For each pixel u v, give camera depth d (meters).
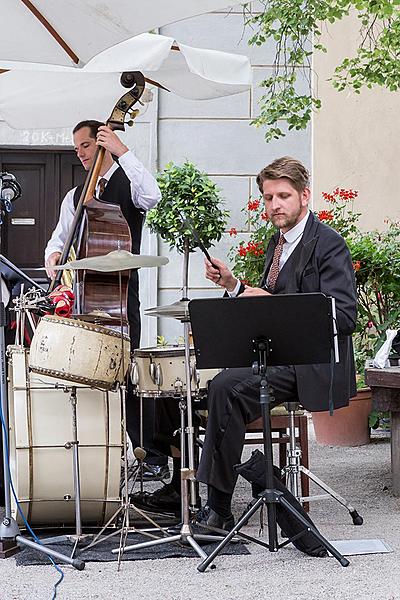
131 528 5.07
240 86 6.87
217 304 4.69
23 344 5.63
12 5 4.75
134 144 9.88
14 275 6.56
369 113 10.36
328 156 10.27
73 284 5.95
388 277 9.09
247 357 4.80
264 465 4.97
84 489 5.44
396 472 6.53
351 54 10.27
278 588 4.38
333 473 7.34
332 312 4.75
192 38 10.04
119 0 4.59
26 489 5.37
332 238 5.48
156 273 9.80
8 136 9.64
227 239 9.99
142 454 5.74
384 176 10.30
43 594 4.34
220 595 4.29
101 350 4.92
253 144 10.10
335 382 5.33
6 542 5.03
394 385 6.33
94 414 5.45
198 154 10.02
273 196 5.57
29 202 9.87
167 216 8.84
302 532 4.85
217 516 5.33
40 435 5.38
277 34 8.63
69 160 9.88
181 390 5.32
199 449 6.58
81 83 7.46
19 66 6.52
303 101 8.62
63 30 4.85
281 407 5.87
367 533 5.43
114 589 4.41
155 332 9.78
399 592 4.29
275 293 5.68
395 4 7.85
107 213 6.02
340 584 4.42
